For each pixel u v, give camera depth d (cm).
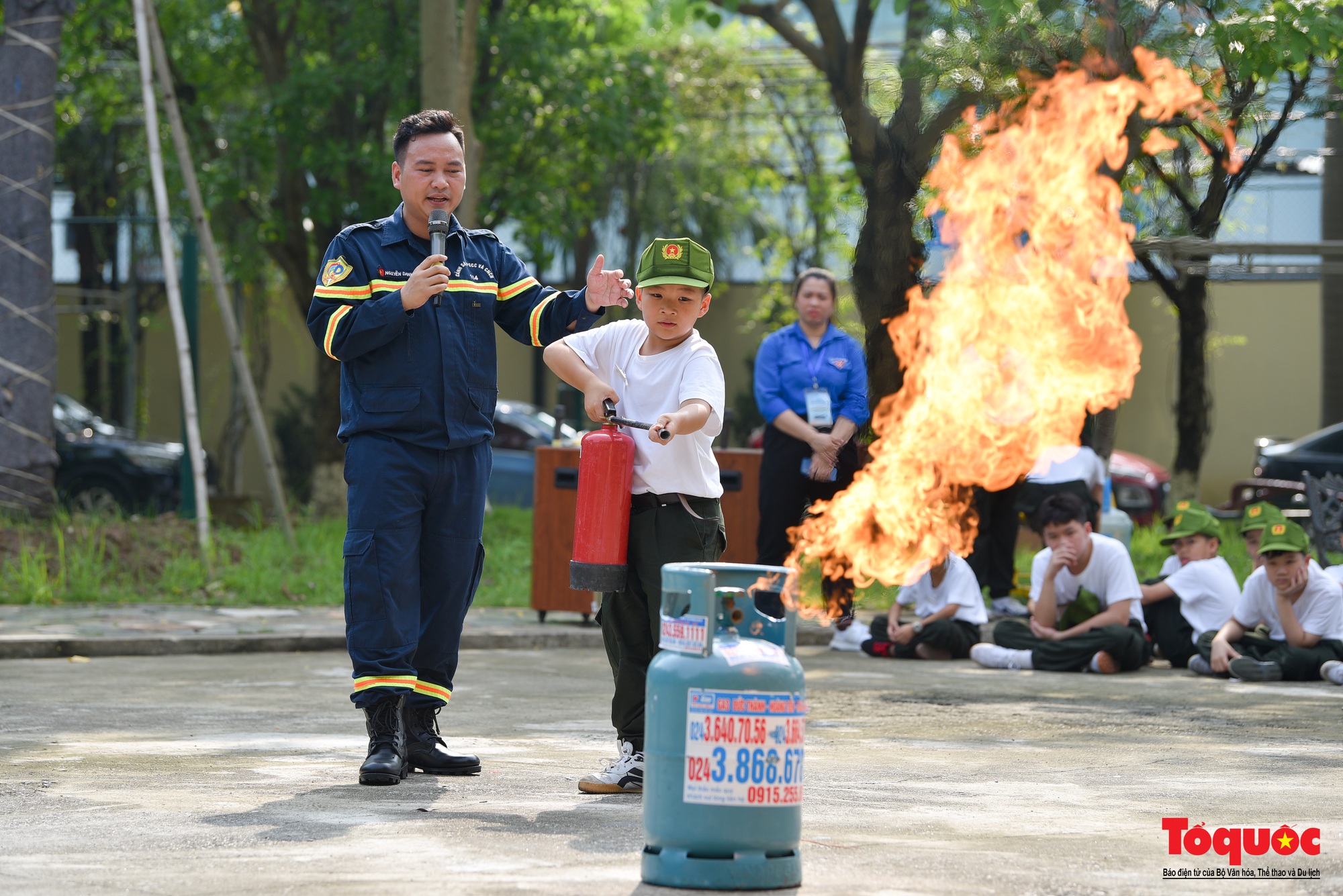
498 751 824
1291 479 3020
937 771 763
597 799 661
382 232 741
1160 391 3903
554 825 594
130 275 3195
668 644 509
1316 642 1247
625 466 664
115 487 2859
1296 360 3950
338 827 582
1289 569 1237
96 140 3484
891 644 1412
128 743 839
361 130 2714
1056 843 570
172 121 1992
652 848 500
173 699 1063
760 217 4325
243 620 1549
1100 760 812
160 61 1977
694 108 4059
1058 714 1023
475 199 1984
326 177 2636
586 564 661
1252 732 937
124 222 2516
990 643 1501
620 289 722
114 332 3678
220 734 884
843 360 1391
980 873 512
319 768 748
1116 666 1304
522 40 2547
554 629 1534
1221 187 1848
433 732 746
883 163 1755
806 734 911
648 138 2884
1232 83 1664
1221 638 1276
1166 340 3891
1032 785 721
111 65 2942
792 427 1366
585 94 2669
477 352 743
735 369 4331
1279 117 1816
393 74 2502
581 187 3045
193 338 2720
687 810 489
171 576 1761
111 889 474
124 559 1802
